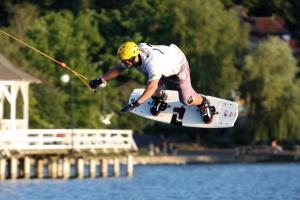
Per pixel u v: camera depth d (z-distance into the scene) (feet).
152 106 256.52
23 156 554.87
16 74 602.44
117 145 589.73
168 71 237.25
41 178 575.38
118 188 514.27
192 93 247.09
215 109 255.70
